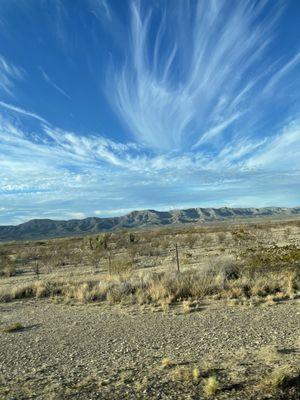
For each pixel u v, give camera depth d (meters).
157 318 11.66
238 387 5.89
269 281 14.65
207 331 9.84
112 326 11.19
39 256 40.41
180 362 7.53
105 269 24.73
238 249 29.80
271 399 5.45
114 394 6.08
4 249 57.00
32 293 17.75
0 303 16.34
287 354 7.32
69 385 6.73
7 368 8.18
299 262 16.53
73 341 9.98
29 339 10.46
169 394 5.89
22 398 6.23
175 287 14.85
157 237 56.16
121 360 8.14
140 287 15.60
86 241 52.56
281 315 10.76
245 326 9.98
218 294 13.85
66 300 15.38
